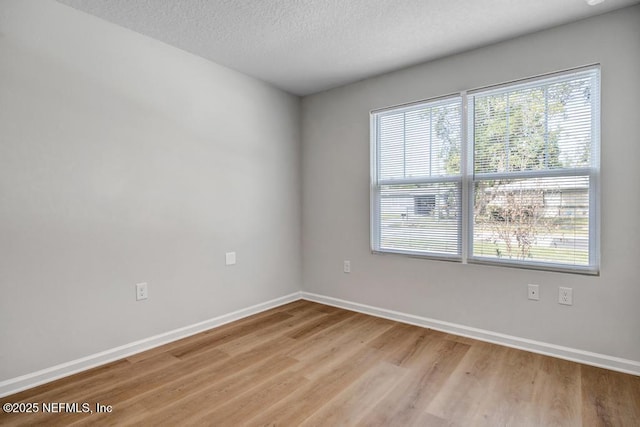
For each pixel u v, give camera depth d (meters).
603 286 2.31
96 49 2.34
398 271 3.27
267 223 3.64
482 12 2.28
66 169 2.22
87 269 2.32
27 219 2.07
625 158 2.22
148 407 1.89
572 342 2.42
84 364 2.31
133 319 2.56
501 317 2.71
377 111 3.39
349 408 1.88
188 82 2.90
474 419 1.78
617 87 2.24
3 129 1.97
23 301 2.06
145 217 2.63
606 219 2.29
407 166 3.23
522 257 2.63
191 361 2.44
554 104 2.49
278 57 2.99
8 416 1.81
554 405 1.89
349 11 2.27
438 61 3.00
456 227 2.94
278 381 2.16
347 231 3.65
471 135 2.85
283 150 3.82
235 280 3.31
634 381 2.13
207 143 3.05
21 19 2.02
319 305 3.80
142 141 2.60
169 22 2.42
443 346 2.68
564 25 2.42
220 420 1.78
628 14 2.20
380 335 2.91
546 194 2.53
